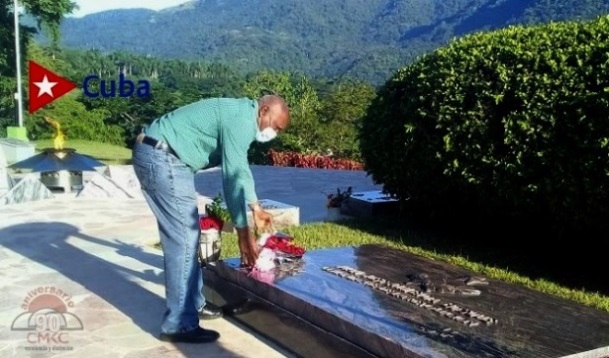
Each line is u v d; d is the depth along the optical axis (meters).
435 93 6.94
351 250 5.23
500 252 6.75
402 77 7.75
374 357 3.43
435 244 7.12
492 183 6.30
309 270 4.61
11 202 10.30
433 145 7.01
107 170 11.80
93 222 8.74
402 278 4.41
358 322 3.56
